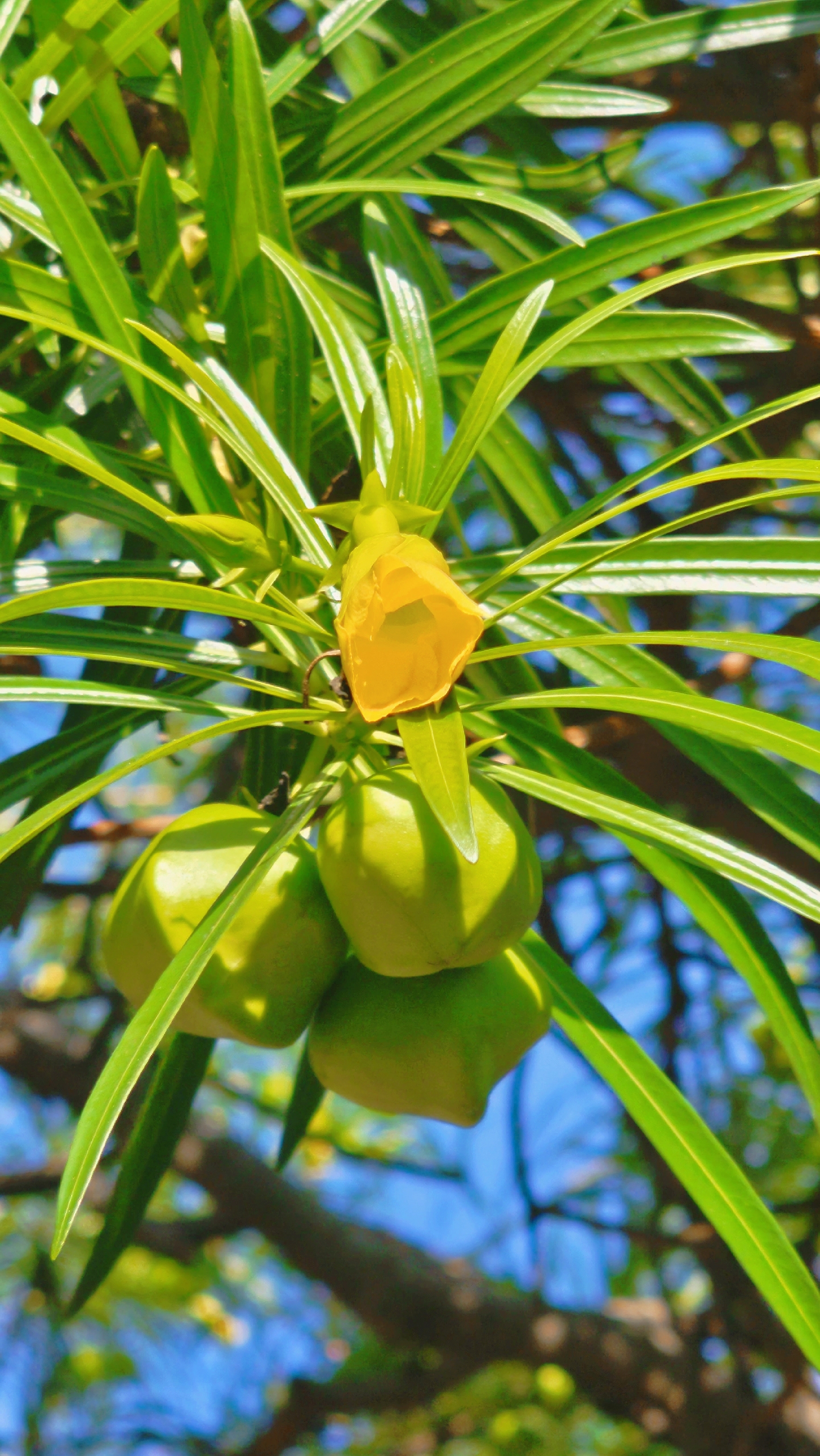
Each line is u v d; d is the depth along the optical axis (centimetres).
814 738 49
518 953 53
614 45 65
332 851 50
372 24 67
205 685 57
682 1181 53
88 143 60
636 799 56
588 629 57
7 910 64
